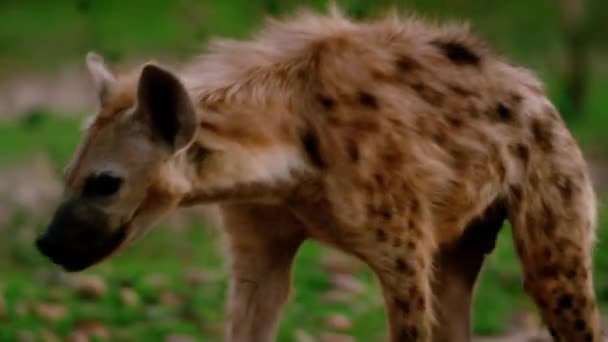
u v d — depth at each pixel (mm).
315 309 14500
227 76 9367
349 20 10109
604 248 16438
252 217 9812
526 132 10070
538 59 32688
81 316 13539
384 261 9625
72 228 8781
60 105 29203
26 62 32906
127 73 9320
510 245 16562
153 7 32938
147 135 8789
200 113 9109
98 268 15156
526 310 15195
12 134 24844
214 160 9047
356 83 9523
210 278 15062
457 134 9750
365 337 13992
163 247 17422
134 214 8859
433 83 9766
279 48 9617
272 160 9211
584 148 26125
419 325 9781
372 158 9445
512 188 10094
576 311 10336
